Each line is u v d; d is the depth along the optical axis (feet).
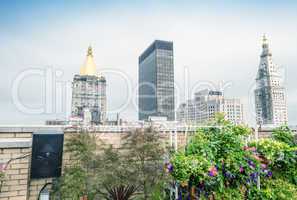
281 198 12.85
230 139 12.81
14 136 11.50
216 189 11.39
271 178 13.57
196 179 11.08
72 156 11.02
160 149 11.04
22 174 10.81
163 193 11.18
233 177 12.03
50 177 10.79
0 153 10.54
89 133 11.57
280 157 13.57
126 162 10.51
